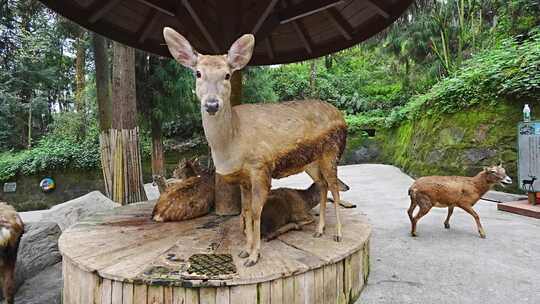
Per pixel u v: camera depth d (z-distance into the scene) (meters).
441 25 11.41
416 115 9.91
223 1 3.53
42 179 10.28
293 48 5.12
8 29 10.44
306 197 3.41
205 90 1.92
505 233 4.15
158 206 3.19
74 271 2.24
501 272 2.99
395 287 2.75
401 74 14.56
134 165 5.62
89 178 10.43
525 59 6.53
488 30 10.89
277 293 2.02
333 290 2.30
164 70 9.18
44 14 9.52
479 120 7.10
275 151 2.26
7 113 12.38
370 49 13.47
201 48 4.03
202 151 12.07
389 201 6.43
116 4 3.92
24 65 12.15
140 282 1.94
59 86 14.00
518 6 8.83
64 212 4.73
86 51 13.78
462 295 2.60
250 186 2.31
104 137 6.32
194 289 1.93
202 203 3.30
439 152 8.02
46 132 14.05
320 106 2.66
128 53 5.60
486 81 7.08
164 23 4.40
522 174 5.39
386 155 12.45
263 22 3.72
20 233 2.78
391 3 4.00
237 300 1.94
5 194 10.10
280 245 2.53
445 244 3.78
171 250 2.39
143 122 9.55
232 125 2.12
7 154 12.06
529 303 2.46
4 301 2.75
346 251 2.41
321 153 2.59
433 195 4.01
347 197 6.87
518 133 5.45
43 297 2.99
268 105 2.45
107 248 2.43
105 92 6.99
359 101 15.89
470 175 6.95
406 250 3.62
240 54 2.08
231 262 2.18
